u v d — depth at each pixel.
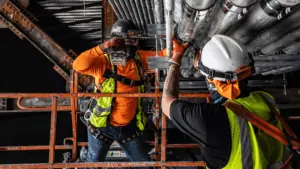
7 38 8.03
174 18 2.49
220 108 1.67
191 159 5.36
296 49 2.66
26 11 6.31
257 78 4.81
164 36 2.87
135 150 3.42
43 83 8.12
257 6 1.99
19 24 6.26
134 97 3.23
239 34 2.45
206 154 1.68
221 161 1.63
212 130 1.62
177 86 2.05
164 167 3.14
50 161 3.18
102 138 3.31
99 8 7.50
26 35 6.30
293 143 1.58
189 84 4.51
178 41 2.69
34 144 7.59
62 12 7.55
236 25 2.34
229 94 1.72
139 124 3.39
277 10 1.88
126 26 2.96
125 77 3.14
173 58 2.16
